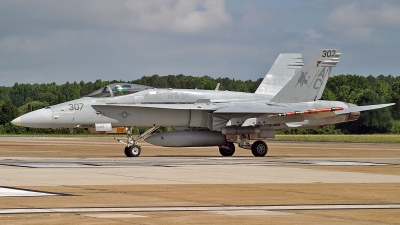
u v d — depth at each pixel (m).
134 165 65.19
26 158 78.25
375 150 116.00
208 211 34.31
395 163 72.69
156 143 85.19
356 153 102.75
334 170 61.22
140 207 35.41
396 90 182.38
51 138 199.38
